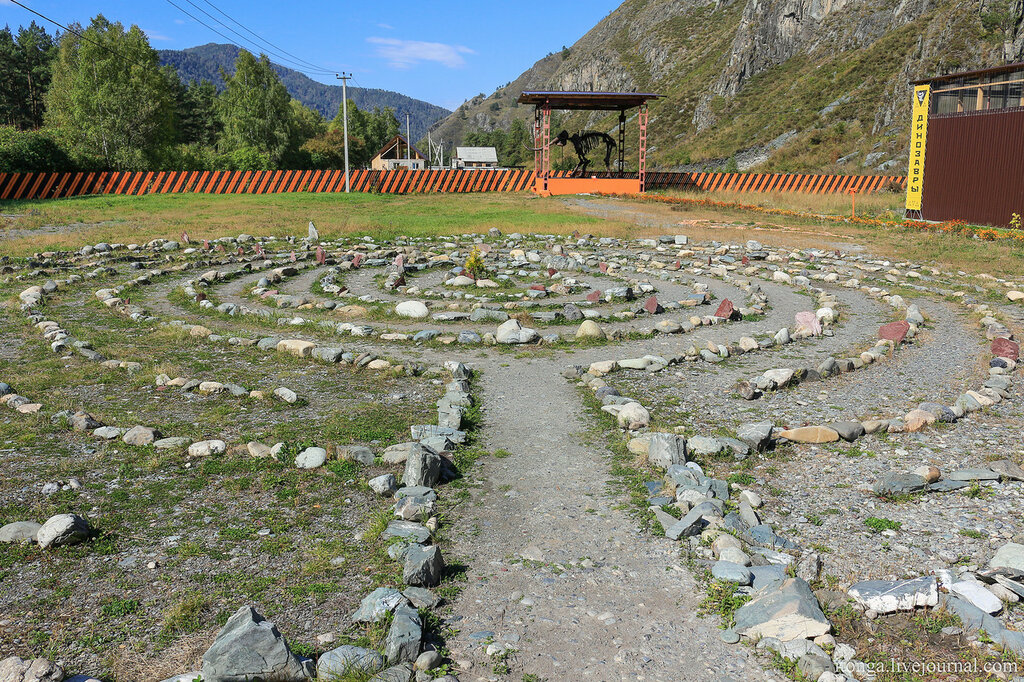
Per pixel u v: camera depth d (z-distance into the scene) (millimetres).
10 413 9242
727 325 15305
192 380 10578
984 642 4562
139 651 4543
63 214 36344
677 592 5344
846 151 77688
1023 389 10492
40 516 6406
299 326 14789
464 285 19188
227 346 13109
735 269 22297
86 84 58750
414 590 5172
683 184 58062
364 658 4312
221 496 6945
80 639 4668
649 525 6434
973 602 4953
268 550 5891
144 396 10125
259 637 4238
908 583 5082
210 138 106375
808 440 8508
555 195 52438
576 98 52281
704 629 4863
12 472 7367
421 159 110562
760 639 4684
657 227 33688
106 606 5043
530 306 16609
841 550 5895
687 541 6102
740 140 100000
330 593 5227
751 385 10359
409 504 6551
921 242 28281
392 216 37875
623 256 24844
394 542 5938
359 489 7148
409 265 21969
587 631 4848
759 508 6762
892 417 9398
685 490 6930
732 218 38156
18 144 48562
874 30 105562
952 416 9148
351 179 54000
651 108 149000
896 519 6469
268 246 27062
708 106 123562
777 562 5676
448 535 6285
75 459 7750
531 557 5879
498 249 26859
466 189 56438
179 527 6285
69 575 5457
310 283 19953
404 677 4219
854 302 17953
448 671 4375
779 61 124438
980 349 13086
